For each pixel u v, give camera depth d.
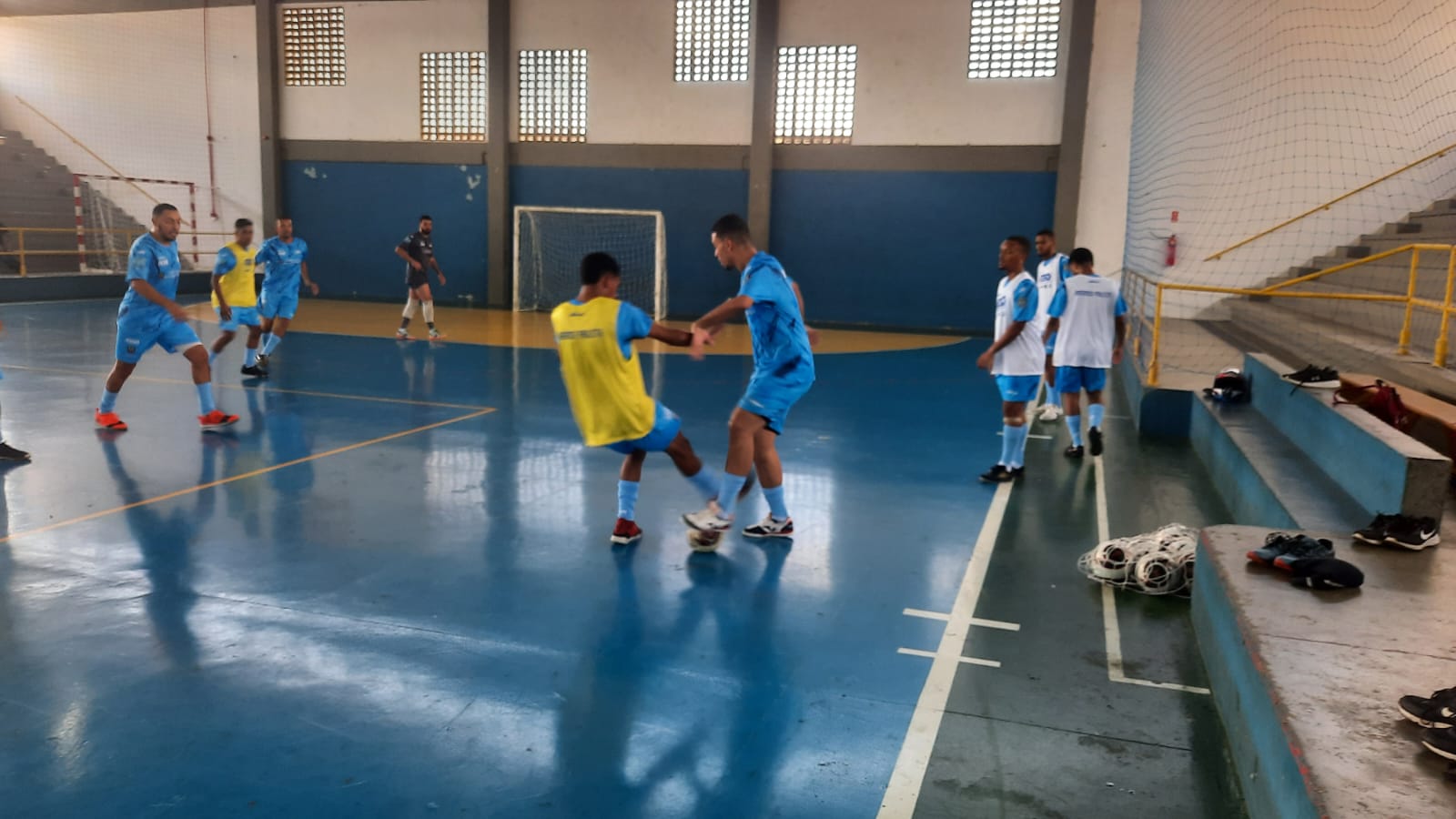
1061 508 5.93
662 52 18.70
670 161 19.02
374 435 7.56
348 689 3.31
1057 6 16.55
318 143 21.09
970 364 12.98
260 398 9.10
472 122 20.12
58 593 4.14
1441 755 2.16
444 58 20.03
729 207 18.86
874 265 18.17
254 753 2.88
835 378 11.49
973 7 16.95
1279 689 2.54
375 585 4.34
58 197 21.86
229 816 2.55
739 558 4.88
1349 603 3.19
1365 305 11.16
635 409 4.68
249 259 10.18
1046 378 9.02
